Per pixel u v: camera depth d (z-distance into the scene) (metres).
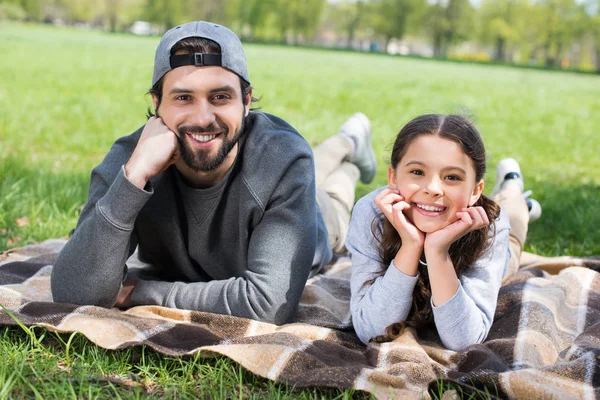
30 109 10.73
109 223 2.63
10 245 4.01
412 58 60.38
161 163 2.65
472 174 2.48
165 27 90.69
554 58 88.06
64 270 2.73
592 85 30.62
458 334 2.52
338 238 3.81
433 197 2.45
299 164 2.87
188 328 2.58
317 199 3.67
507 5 87.44
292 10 86.94
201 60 2.60
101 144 7.84
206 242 2.90
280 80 21.05
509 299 2.97
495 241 2.69
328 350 2.49
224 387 2.28
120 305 2.89
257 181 2.80
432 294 2.53
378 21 89.12
